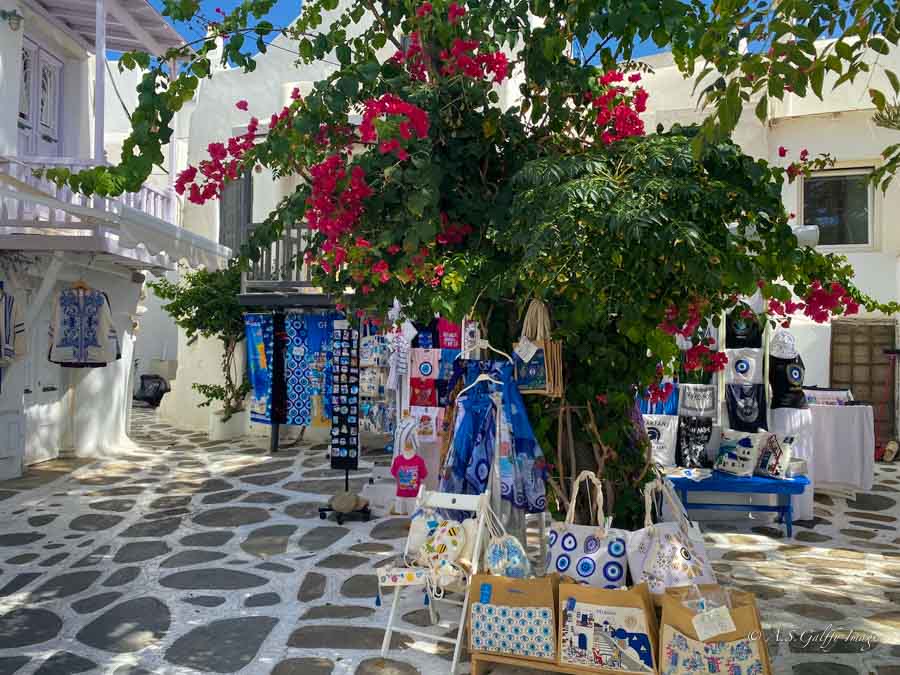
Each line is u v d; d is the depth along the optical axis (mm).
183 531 7355
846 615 5129
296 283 11758
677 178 3568
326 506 7926
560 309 4559
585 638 3742
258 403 12305
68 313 10133
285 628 4895
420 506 4652
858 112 11789
